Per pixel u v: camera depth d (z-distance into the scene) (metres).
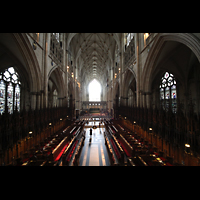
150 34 13.18
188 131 6.93
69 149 9.55
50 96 28.97
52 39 17.64
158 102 20.78
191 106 7.41
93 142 14.41
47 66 15.52
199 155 6.18
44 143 11.14
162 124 9.81
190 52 13.68
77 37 31.41
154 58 12.88
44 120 13.91
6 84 15.41
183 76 16.33
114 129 17.58
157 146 10.52
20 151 9.05
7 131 7.77
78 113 38.25
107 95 49.84
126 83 24.12
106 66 46.72
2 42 11.43
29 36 11.80
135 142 10.91
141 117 14.48
